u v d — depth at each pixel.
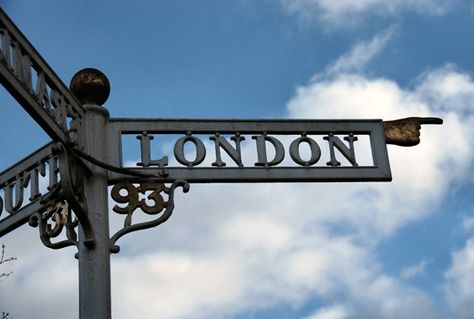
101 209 10.30
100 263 10.16
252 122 10.81
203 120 10.73
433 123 11.16
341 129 10.96
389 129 11.05
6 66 9.25
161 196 10.46
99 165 10.25
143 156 10.55
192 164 10.59
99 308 10.06
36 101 9.61
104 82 10.63
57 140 9.91
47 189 10.48
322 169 10.81
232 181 10.63
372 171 10.89
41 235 10.42
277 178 10.70
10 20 9.41
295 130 10.87
